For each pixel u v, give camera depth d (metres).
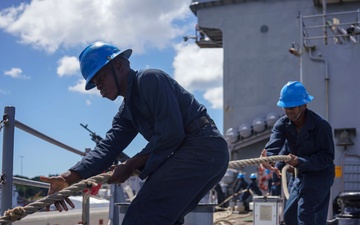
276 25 15.24
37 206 2.67
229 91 15.49
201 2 15.97
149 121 3.12
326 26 11.63
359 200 6.12
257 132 14.88
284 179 5.47
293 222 5.24
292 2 15.16
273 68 15.13
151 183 3.01
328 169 5.00
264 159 4.66
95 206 6.97
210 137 3.08
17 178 4.60
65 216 6.16
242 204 12.84
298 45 11.66
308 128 4.90
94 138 5.68
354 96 10.76
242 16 15.59
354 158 10.63
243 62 15.45
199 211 4.77
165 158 2.99
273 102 15.02
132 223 2.98
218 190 15.13
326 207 5.07
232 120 15.36
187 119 3.06
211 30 16.42
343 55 10.91
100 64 3.01
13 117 4.28
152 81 2.96
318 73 10.98
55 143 4.96
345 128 10.69
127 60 3.13
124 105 3.29
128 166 2.98
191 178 3.02
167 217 2.98
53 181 3.15
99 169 3.31
